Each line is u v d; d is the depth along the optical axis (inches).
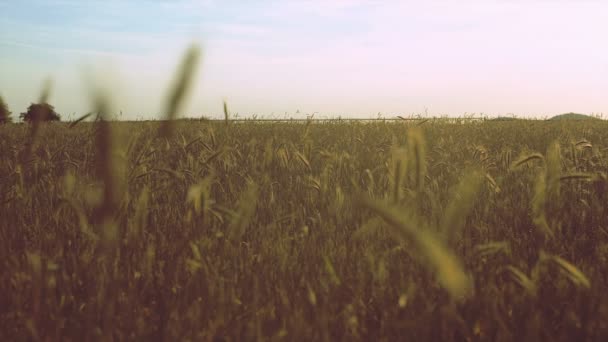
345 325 57.6
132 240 73.4
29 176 146.0
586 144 155.3
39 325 56.7
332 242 88.2
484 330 56.9
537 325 54.7
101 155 46.9
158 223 100.6
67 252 79.9
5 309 62.6
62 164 168.2
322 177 130.1
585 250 91.9
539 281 68.3
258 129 312.7
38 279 57.9
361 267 75.5
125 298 63.5
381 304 63.1
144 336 55.6
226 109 78.7
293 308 62.5
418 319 55.1
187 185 126.3
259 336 53.8
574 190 137.1
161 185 123.0
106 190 48.5
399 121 397.1
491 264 78.0
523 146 265.3
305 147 154.3
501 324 55.0
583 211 114.1
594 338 56.6
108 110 35.7
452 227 48.1
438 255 40.3
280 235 93.5
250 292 67.2
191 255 79.9
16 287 64.7
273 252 82.2
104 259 69.5
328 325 57.9
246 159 176.6
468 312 58.8
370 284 69.5
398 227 40.7
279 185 139.6
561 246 89.1
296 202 121.9
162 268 72.9
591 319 58.2
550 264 75.9
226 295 64.1
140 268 72.5
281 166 160.4
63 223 98.5
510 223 107.3
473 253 77.4
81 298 66.9
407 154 60.7
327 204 115.0
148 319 61.2
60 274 70.7
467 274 71.3
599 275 74.0
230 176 148.3
